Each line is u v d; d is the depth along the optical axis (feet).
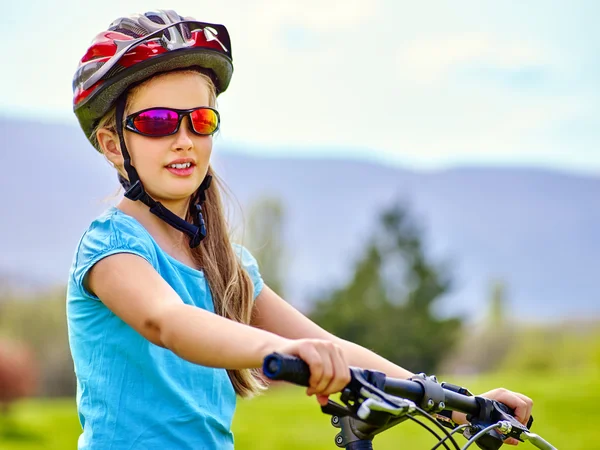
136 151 7.69
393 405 5.72
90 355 7.23
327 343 5.64
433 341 115.14
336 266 601.62
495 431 7.07
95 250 7.00
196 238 7.95
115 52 7.72
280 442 41.42
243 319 8.32
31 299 116.16
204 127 7.73
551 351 151.64
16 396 62.59
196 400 7.34
